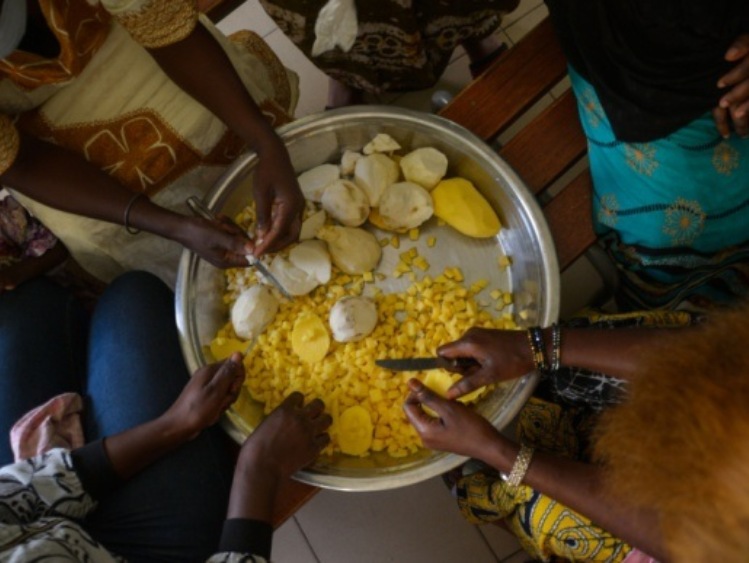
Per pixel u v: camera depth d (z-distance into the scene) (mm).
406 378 977
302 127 1035
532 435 1068
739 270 1150
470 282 1043
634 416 450
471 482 1111
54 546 694
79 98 986
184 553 894
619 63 937
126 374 1003
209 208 1003
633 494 454
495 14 1258
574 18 949
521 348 859
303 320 1008
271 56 1341
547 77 1093
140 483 913
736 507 385
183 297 979
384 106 1036
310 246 1030
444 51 1346
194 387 898
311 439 895
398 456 963
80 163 990
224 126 1110
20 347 1086
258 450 854
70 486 840
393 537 1385
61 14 841
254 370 1017
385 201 1020
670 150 970
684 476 403
